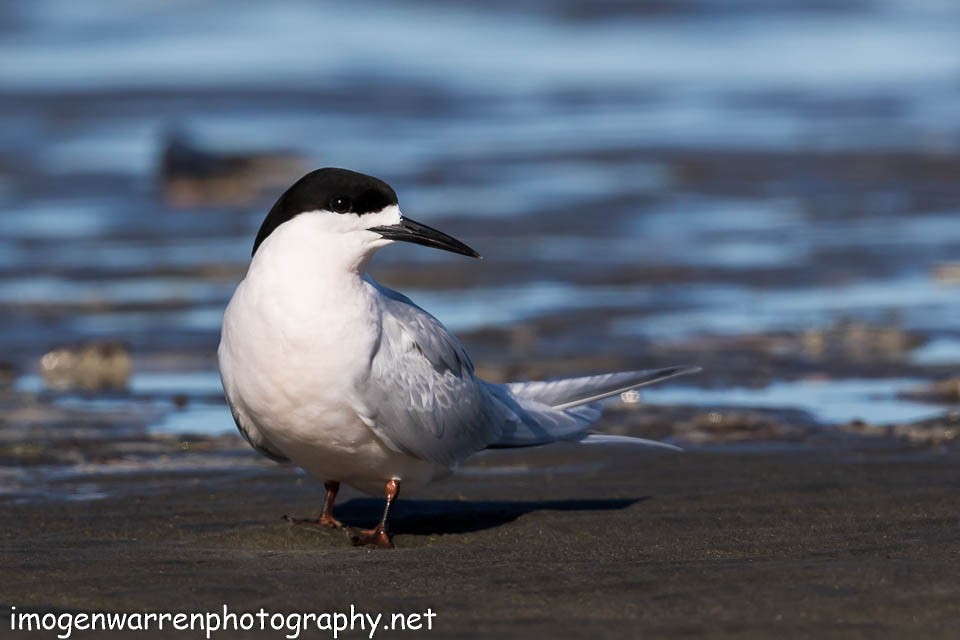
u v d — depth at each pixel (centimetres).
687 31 4462
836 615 646
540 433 888
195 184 2403
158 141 2723
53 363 1365
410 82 3631
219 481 977
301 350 773
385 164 2561
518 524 861
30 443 1084
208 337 1490
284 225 786
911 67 3759
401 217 790
